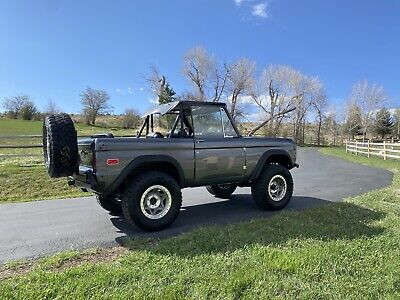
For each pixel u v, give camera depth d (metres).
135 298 2.55
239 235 4.06
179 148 4.74
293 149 6.22
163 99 44.72
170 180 4.64
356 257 3.32
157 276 2.94
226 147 5.23
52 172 4.24
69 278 2.91
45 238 4.34
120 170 4.26
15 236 4.45
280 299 2.55
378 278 2.87
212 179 5.14
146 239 4.20
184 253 3.49
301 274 2.95
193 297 2.58
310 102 54.47
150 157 4.47
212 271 3.02
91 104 51.00
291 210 5.73
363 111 57.09
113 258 3.53
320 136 56.75
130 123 43.84
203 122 5.22
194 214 5.64
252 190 5.80
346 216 5.00
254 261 3.23
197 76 46.56
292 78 51.41
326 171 13.20
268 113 51.16
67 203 6.84
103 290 2.69
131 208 4.38
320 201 6.68
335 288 2.71
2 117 52.62
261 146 5.70
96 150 4.13
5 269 3.28
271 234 4.09
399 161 17.12
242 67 47.38
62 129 4.21
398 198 6.53
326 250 3.49
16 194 8.77
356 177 11.02
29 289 2.72
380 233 4.11
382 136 56.81
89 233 4.56
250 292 2.65
